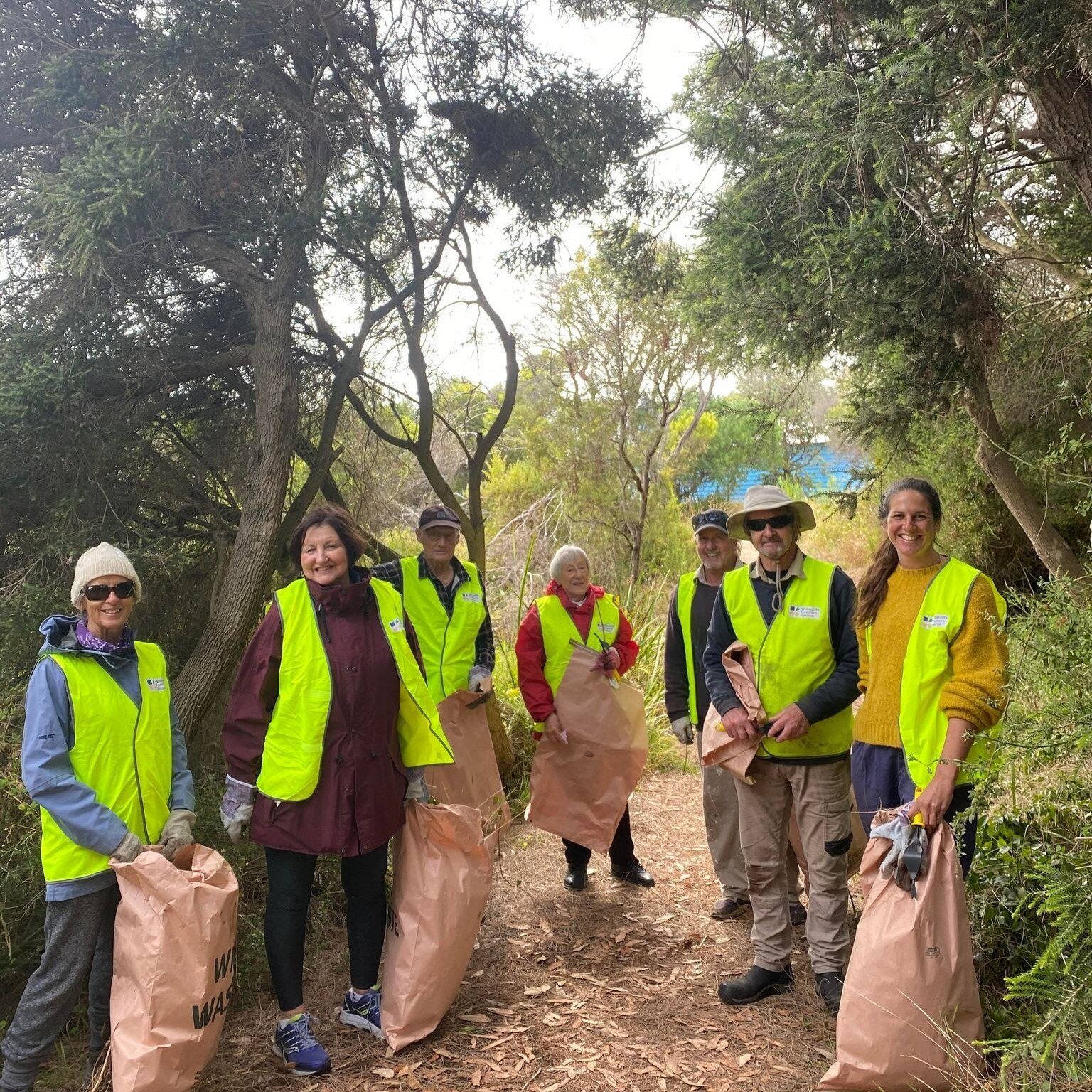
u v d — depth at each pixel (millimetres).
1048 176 6176
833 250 4953
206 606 4855
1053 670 2637
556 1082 3072
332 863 4316
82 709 2807
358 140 4855
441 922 3309
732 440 17203
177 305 4758
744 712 3525
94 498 4191
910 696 3039
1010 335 6461
